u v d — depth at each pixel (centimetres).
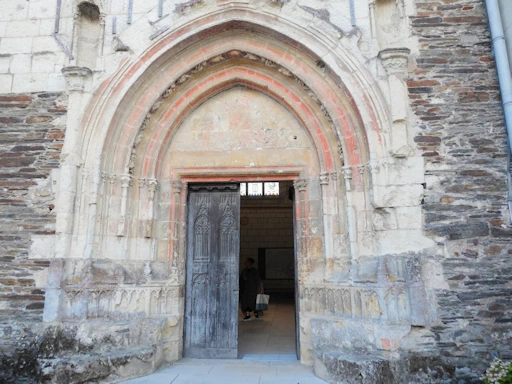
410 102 595
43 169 634
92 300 580
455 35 614
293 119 707
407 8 628
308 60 654
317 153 669
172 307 654
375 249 566
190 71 685
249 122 714
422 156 575
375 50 606
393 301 522
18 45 682
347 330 550
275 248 1744
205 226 716
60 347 546
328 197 646
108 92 638
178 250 681
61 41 675
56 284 572
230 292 688
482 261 543
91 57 675
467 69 600
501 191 560
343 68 612
